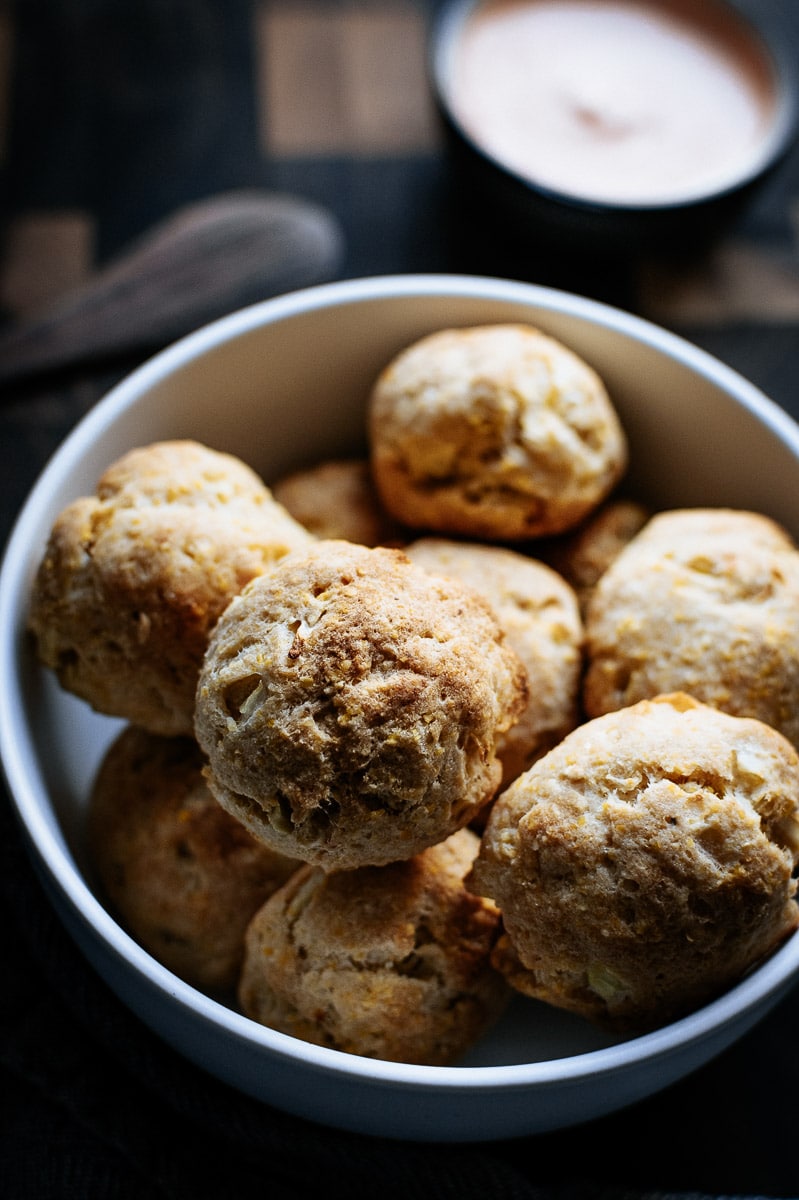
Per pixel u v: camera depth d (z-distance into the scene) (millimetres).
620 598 352
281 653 305
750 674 337
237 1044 306
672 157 495
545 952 311
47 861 318
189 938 346
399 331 398
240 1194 350
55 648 343
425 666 305
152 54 536
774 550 358
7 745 331
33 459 449
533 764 337
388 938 325
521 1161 379
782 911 313
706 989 313
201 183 514
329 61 542
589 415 374
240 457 409
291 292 476
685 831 305
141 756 357
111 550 337
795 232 517
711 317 495
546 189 472
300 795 299
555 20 523
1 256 495
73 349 458
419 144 527
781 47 557
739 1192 379
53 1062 364
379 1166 337
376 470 383
